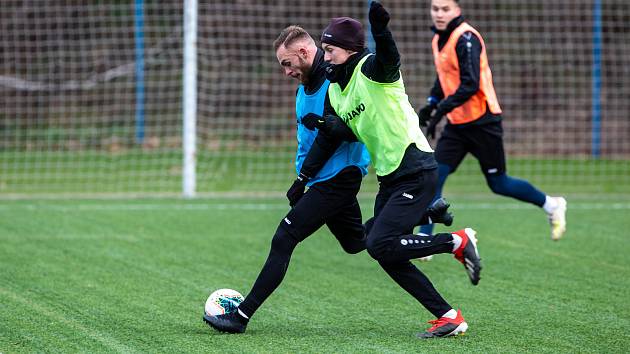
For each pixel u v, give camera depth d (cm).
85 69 5178
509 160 4644
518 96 5219
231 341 1514
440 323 1552
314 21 5209
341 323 1662
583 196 3641
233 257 2348
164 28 5247
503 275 2133
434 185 1537
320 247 2486
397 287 1995
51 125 4925
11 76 5125
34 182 3916
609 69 5256
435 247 1521
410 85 5175
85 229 2739
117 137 4766
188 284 2011
